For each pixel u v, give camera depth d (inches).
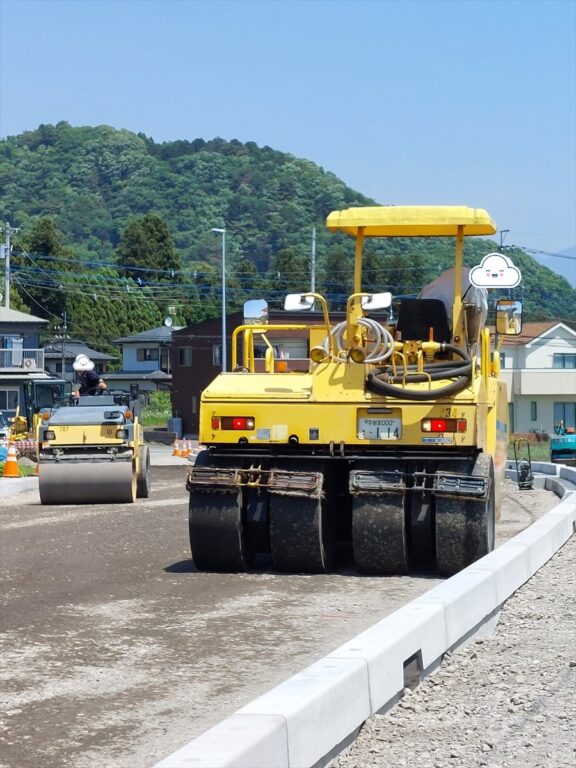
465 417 496.7
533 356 3469.5
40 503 987.9
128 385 4207.7
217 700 311.3
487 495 492.7
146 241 5211.6
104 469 955.3
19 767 255.1
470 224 543.2
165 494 1109.1
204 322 3410.4
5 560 584.4
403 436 499.8
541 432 3213.6
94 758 261.6
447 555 499.2
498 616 438.9
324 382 506.9
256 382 525.7
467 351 549.0
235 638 390.0
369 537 503.8
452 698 318.7
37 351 3034.0
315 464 517.3
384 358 509.4
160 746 270.5
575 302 4131.4
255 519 518.9
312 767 250.7
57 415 1002.7
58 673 341.7
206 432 513.0
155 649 374.0
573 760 261.0
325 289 4534.9
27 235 4972.9
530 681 336.5
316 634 396.2
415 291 2994.6
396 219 546.9
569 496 893.2
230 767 211.6
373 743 276.2
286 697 253.8
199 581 509.7
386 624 331.9
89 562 574.9
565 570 567.8
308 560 514.9
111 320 4672.7
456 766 258.2
